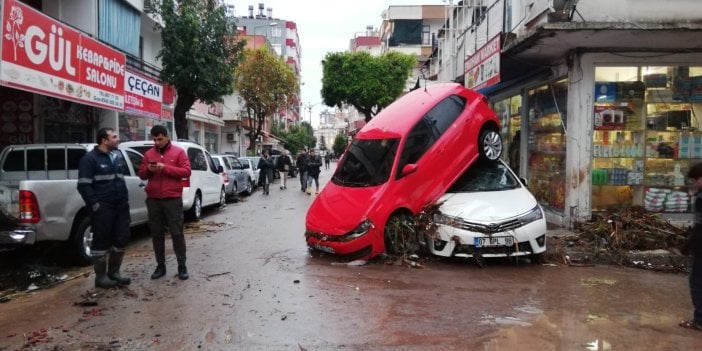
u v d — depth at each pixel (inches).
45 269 282.8
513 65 460.1
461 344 181.8
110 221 248.1
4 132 480.7
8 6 321.1
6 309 221.5
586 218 397.4
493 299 236.7
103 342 182.5
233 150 1457.9
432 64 1055.0
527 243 298.5
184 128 690.8
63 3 540.1
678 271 299.7
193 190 487.2
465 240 293.4
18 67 333.4
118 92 514.9
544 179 472.7
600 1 357.7
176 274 279.4
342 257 319.0
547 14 373.1
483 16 603.8
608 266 309.6
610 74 401.1
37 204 266.7
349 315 212.5
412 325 201.2
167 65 658.2
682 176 406.9
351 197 322.7
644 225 338.6
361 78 1347.2
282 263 307.9
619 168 406.0
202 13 677.3
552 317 211.8
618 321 207.5
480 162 362.0
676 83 403.5
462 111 356.2
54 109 506.9
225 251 345.7
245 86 1346.0
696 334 193.3
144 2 679.1
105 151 250.1
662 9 355.6
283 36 3282.5
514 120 562.3
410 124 337.1
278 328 196.9
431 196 327.6
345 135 3607.3
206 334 190.1
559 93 437.7
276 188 964.0
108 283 250.4
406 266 298.8
